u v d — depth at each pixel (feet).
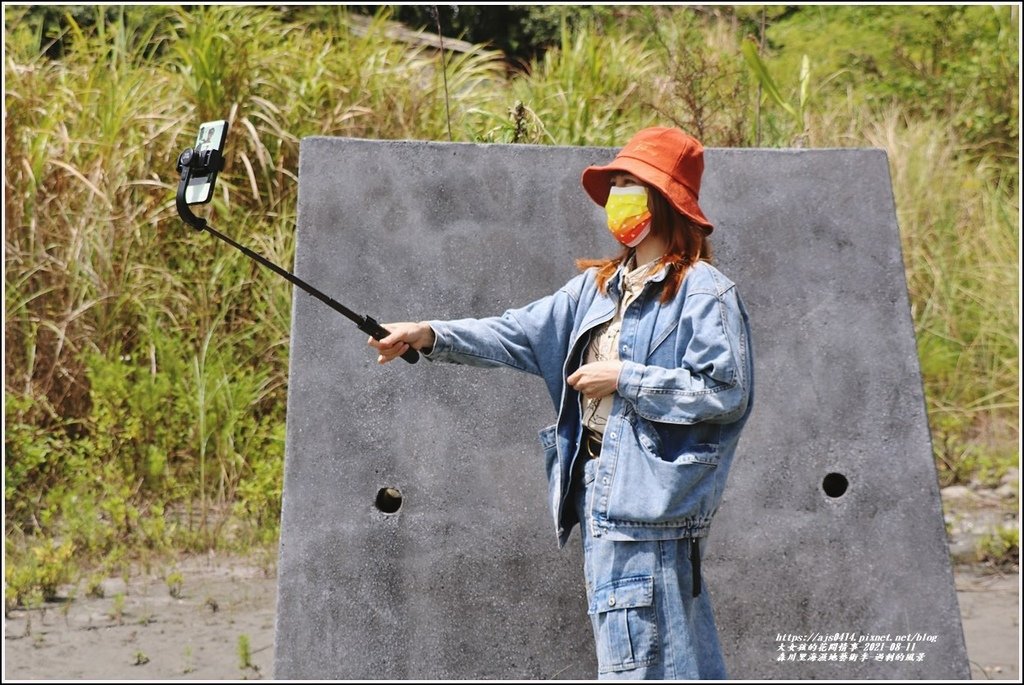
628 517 9.98
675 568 10.10
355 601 12.91
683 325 10.14
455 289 13.43
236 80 27.14
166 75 28.19
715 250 13.51
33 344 23.08
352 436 13.15
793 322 13.43
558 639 12.99
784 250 13.55
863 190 13.67
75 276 23.66
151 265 24.95
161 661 15.11
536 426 13.25
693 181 10.69
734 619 12.95
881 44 41.01
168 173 26.14
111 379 22.13
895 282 13.55
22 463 21.38
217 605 17.46
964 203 31.58
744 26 39.42
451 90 28.40
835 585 13.05
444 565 13.01
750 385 10.23
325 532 12.99
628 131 28.19
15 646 15.65
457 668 12.89
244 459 22.62
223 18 29.40
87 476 21.58
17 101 25.39
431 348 11.10
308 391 13.20
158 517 20.24
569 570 13.07
